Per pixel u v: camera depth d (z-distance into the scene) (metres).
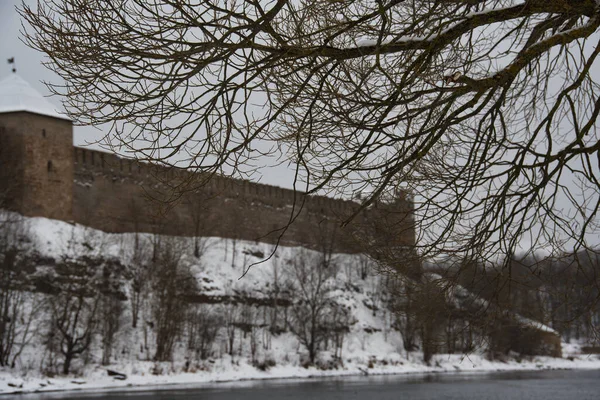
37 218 65.88
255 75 6.66
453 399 36.59
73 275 51.94
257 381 51.28
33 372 45.53
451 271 9.21
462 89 6.63
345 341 67.31
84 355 49.34
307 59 7.45
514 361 67.44
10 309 52.75
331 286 72.12
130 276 64.69
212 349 59.25
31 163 66.62
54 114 68.62
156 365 52.00
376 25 7.52
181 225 72.19
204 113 6.81
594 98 8.50
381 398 37.16
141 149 6.89
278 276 73.31
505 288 9.70
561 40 6.66
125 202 71.31
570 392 40.78
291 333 67.00
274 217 80.38
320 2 7.02
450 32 6.76
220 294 67.94
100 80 6.66
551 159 6.93
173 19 6.44
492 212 7.45
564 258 8.21
